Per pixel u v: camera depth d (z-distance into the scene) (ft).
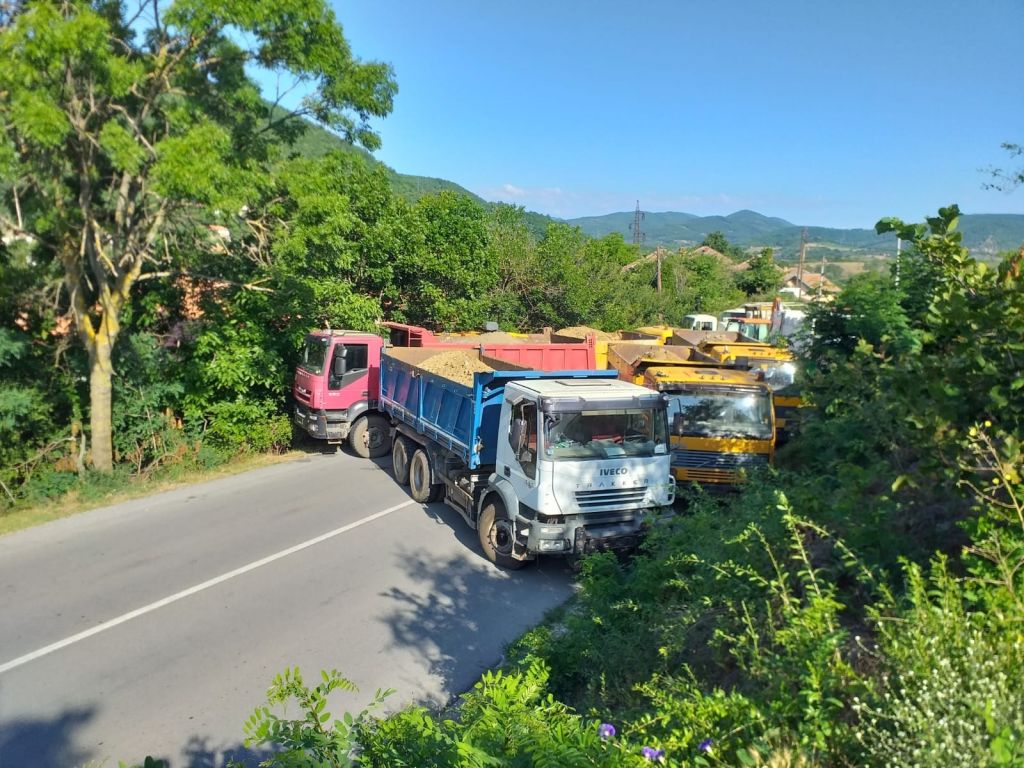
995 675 7.78
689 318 113.80
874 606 11.13
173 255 42.50
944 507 14.07
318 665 20.86
